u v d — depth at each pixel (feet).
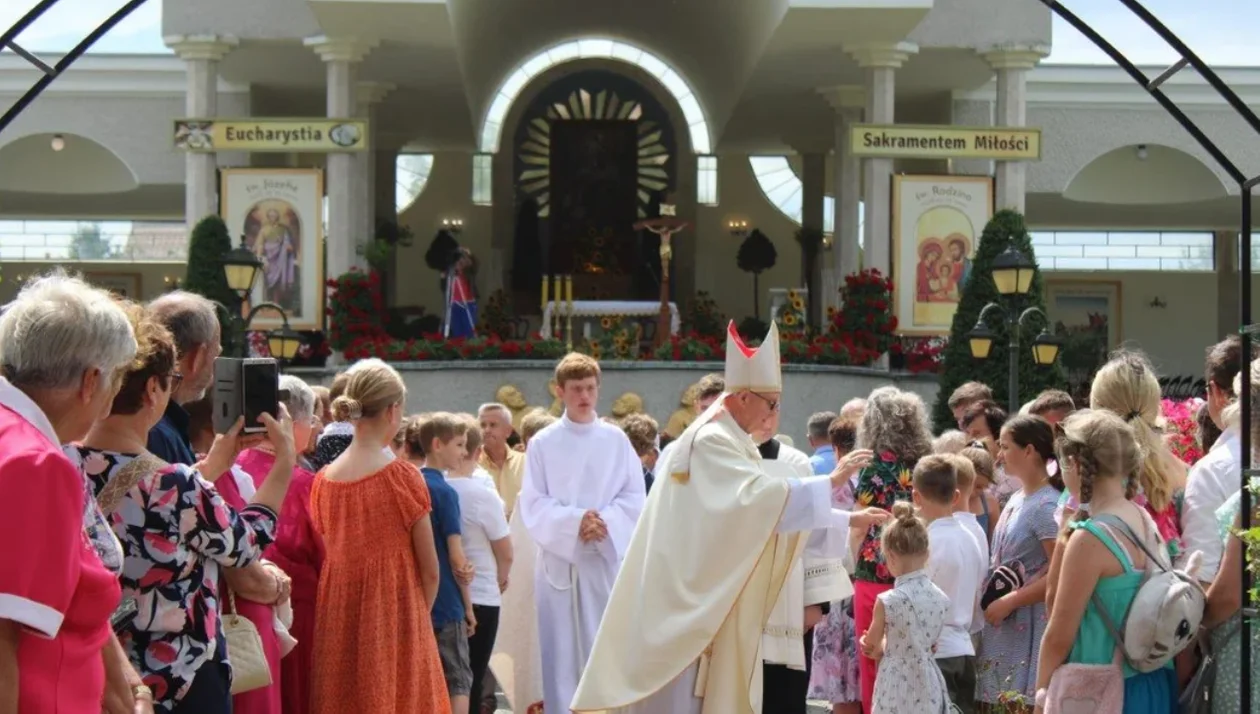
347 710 25.23
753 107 105.50
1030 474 27.40
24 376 14.61
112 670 15.90
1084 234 125.29
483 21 94.53
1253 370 21.54
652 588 26.05
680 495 26.22
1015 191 83.76
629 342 79.51
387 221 105.50
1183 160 112.06
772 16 83.71
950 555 27.30
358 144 80.59
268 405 19.94
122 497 17.87
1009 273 56.34
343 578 25.40
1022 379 74.28
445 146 119.14
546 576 33.42
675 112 121.19
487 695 38.34
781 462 27.89
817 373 79.20
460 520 30.99
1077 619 20.52
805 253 113.60
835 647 31.50
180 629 18.17
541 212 121.08
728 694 26.12
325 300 81.51
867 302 80.84
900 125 81.56
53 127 99.14
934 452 29.37
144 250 124.57
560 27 113.91
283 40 83.20
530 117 121.08
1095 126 103.65
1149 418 25.52
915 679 25.14
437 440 31.50
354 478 25.61
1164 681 21.03
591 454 33.60
